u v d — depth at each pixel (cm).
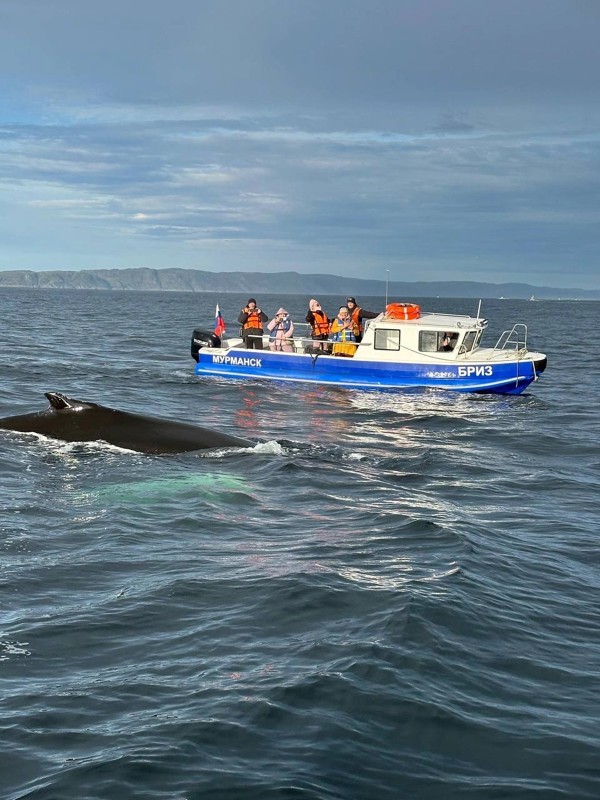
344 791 532
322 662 705
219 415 2198
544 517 1260
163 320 7675
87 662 699
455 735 604
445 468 1585
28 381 2677
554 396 2836
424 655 726
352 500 1278
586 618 843
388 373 2778
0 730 590
